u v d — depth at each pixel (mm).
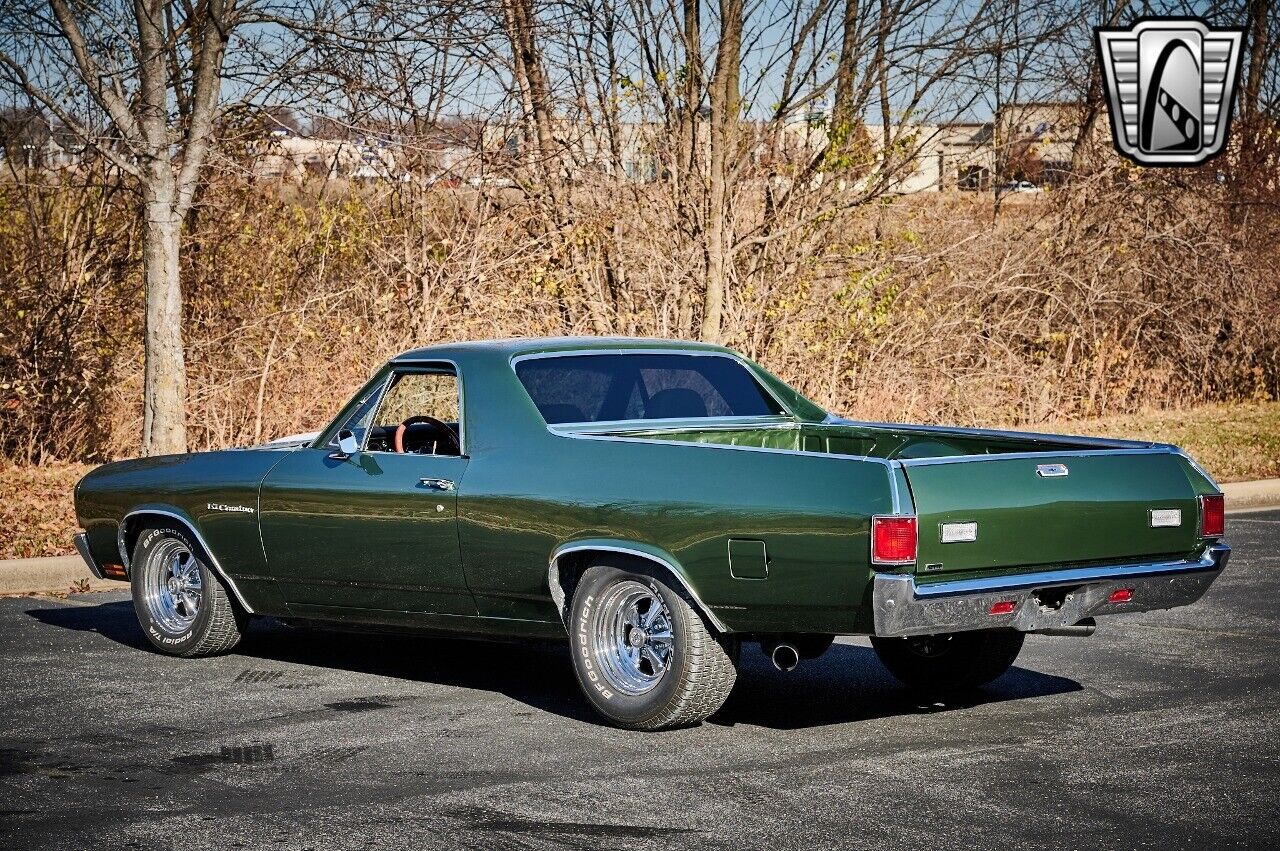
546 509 6586
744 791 5445
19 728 6543
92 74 13008
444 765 5867
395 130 15203
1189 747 6035
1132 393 20453
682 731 6414
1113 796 5344
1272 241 21203
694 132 16250
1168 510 6375
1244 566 10961
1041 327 19250
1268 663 7785
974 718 6605
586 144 16656
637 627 6449
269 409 15227
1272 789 5418
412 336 15375
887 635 5703
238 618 8172
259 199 16469
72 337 15578
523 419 6930
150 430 13398
